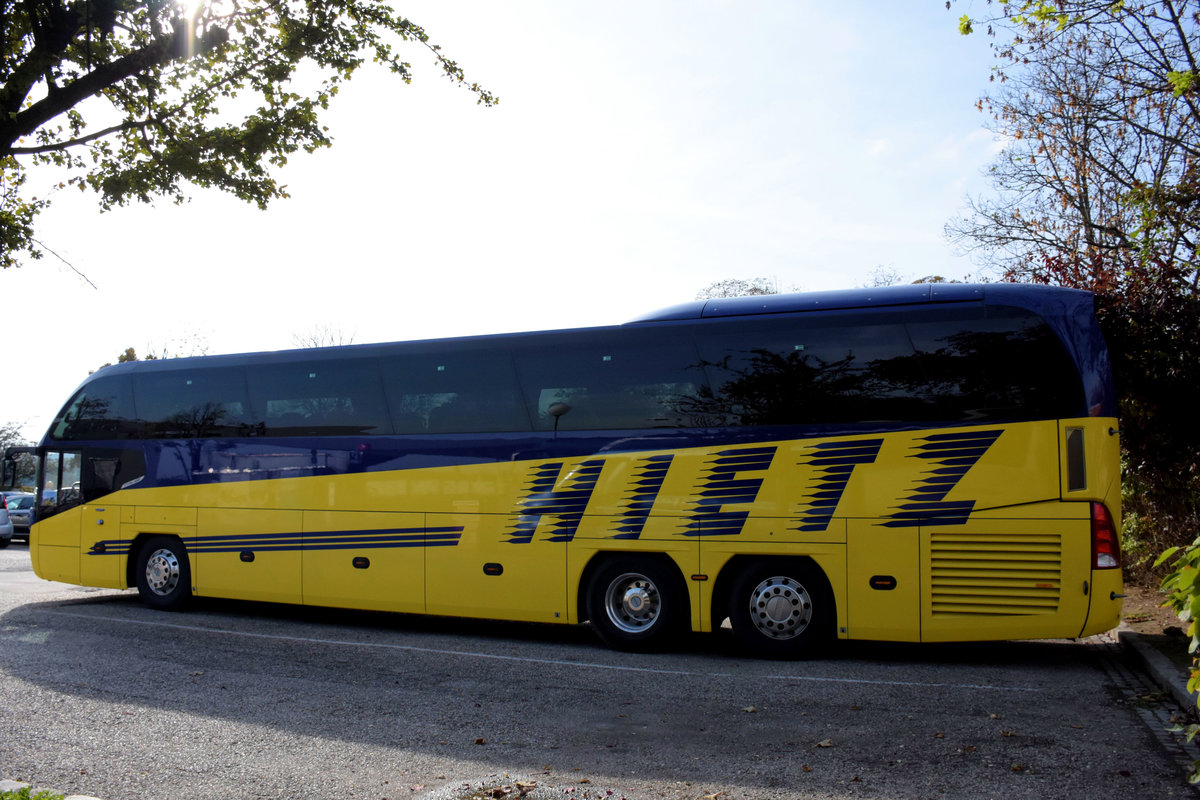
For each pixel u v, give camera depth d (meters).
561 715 7.30
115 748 6.46
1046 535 8.51
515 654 9.87
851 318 9.39
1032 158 19.91
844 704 7.52
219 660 9.55
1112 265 13.36
